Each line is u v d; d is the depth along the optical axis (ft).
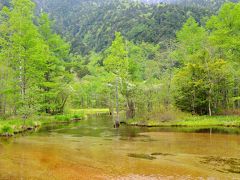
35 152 61.87
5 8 120.98
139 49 212.84
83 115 163.32
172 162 52.42
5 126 87.92
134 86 124.88
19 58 120.06
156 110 122.83
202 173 45.70
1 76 127.44
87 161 53.88
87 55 480.64
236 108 130.21
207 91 124.36
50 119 135.95
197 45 158.10
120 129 101.19
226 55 137.28
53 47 163.12
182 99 127.95
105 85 132.98
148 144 70.13
